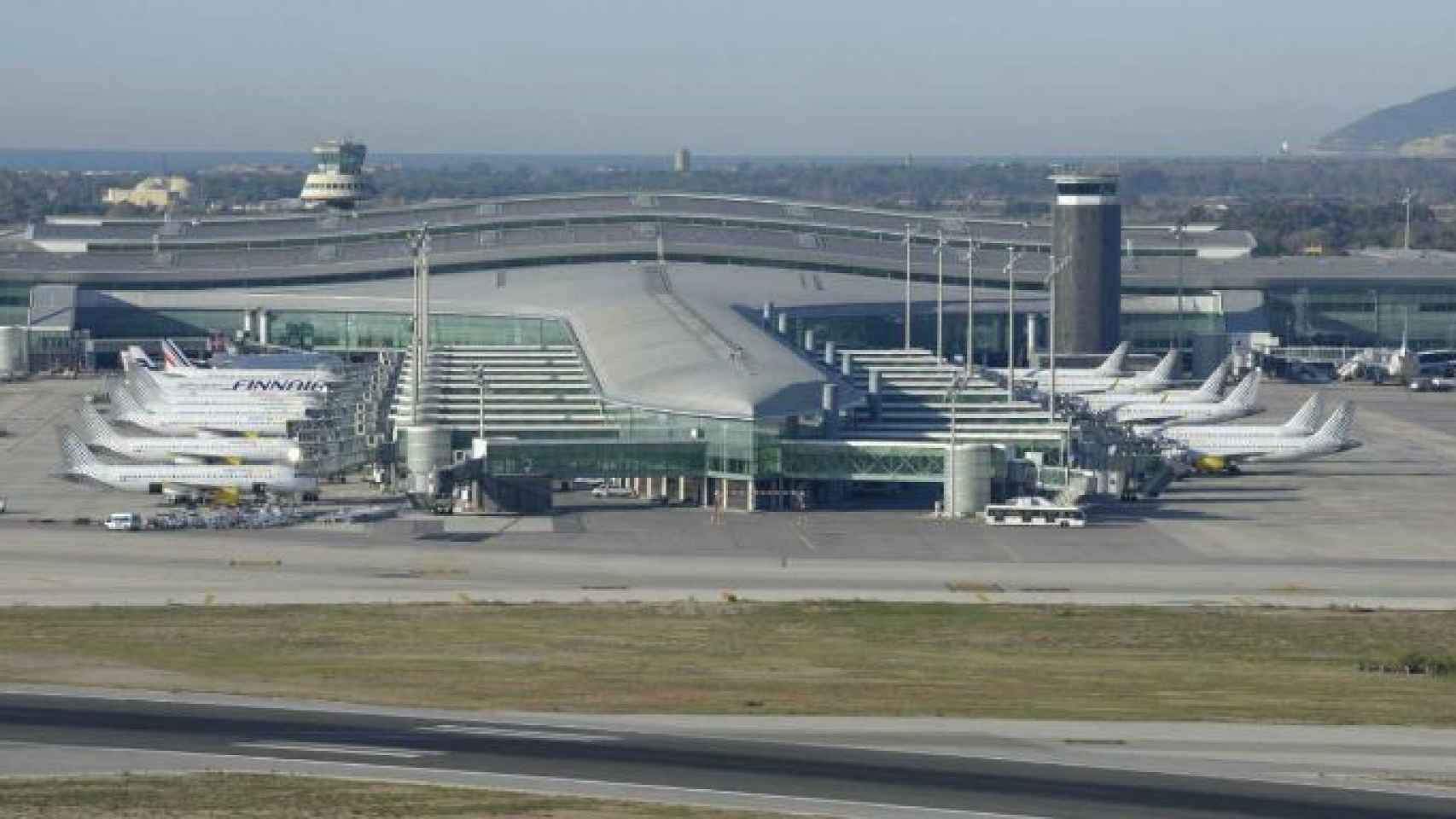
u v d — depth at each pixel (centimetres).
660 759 18162
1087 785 17338
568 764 18012
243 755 18325
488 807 16388
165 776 17450
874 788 17200
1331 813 16500
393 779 17425
